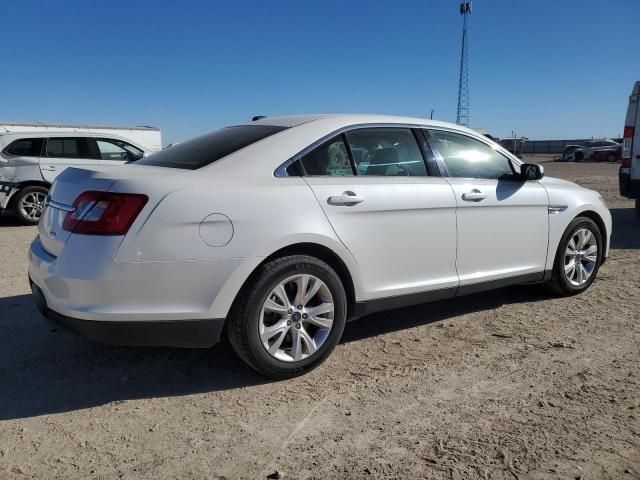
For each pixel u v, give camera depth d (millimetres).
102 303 3133
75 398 3449
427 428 3096
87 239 3160
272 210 3459
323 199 3672
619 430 3057
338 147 3945
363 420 3182
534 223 4918
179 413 3273
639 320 4793
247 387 3588
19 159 10117
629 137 9516
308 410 3297
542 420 3166
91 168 3584
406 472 2709
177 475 2697
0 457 2836
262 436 3029
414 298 4184
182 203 3217
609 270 6547
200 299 3283
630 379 3672
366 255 3865
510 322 4781
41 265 3426
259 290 3426
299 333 3641
